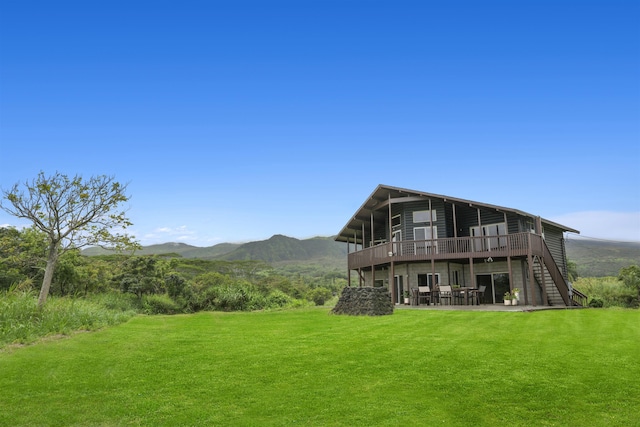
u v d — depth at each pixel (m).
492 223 23.47
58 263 19.36
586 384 6.03
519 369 6.78
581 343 8.76
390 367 6.99
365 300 15.05
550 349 8.17
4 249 18.22
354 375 6.59
